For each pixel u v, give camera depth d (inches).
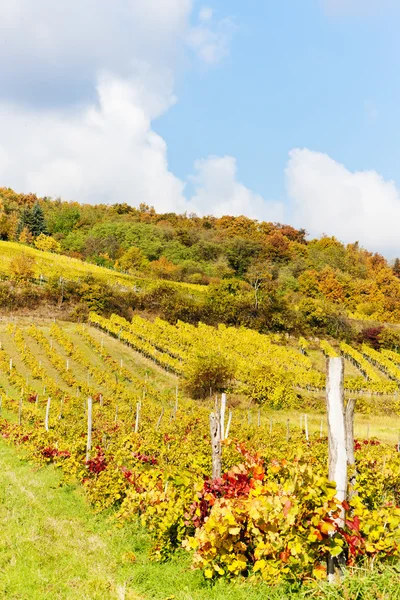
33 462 553.6
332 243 5000.0
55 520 326.6
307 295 3297.2
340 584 176.7
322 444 594.2
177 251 4065.0
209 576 203.5
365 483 348.8
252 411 1288.1
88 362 1510.8
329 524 180.7
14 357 1473.9
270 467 233.0
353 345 2448.3
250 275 3371.1
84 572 231.8
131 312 2282.2
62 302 2204.7
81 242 4222.4
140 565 249.8
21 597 199.8
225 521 203.8
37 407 984.3
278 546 191.6
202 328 2181.3
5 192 5654.5
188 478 284.7
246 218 5073.8
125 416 930.7
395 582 171.0
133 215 5551.2
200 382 1413.6
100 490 369.4
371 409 1379.2
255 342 2012.8
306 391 1546.5
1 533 274.8
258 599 186.4
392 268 4781.0
